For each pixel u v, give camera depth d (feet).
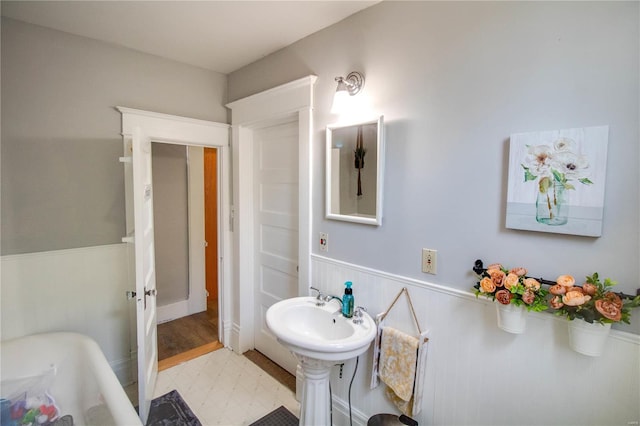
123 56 7.23
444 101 4.58
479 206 4.31
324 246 6.49
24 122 6.19
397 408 5.44
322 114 6.39
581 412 3.66
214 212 12.80
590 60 3.42
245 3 5.46
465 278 4.50
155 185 10.84
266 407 6.92
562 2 3.57
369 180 5.52
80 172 6.83
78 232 6.88
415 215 4.99
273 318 5.42
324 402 5.45
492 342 4.29
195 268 11.85
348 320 5.46
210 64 8.26
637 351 3.29
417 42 4.84
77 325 6.97
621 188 3.29
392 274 5.34
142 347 6.02
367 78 5.54
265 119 7.68
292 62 7.00
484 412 4.42
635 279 3.26
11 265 6.23
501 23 4.02
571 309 3.36
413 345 4.88
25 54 6.13
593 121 3.42
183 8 5.63
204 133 8.54
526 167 3.83
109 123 7.12
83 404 5.65
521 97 3.89
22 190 6.25
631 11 3.19
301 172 6.81
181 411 6.75
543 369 3.89
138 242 5.90
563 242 3.66
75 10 5.70
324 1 5.33
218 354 9.05
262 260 8.84
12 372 5.73
